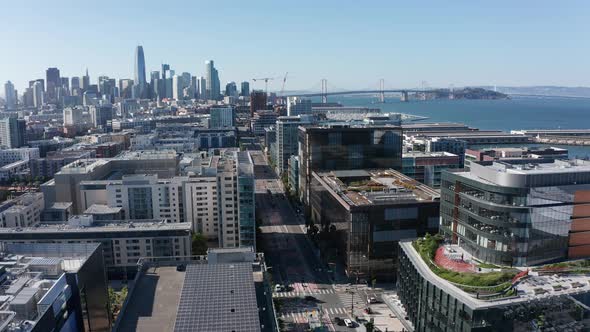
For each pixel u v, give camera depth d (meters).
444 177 185.50
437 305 145.62
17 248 147.00
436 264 160.38
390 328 178.38
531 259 154.00
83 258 143.12
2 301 109.44
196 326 102.88
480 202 160.75
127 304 122.38
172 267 145.50
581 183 156.38
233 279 124.00
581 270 147.62
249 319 105.88
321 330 174.62
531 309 129.25
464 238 171.12
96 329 145.00
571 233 157.75
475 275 145.25
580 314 131.75
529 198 150.25
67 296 123.81
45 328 107.19
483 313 127.31
